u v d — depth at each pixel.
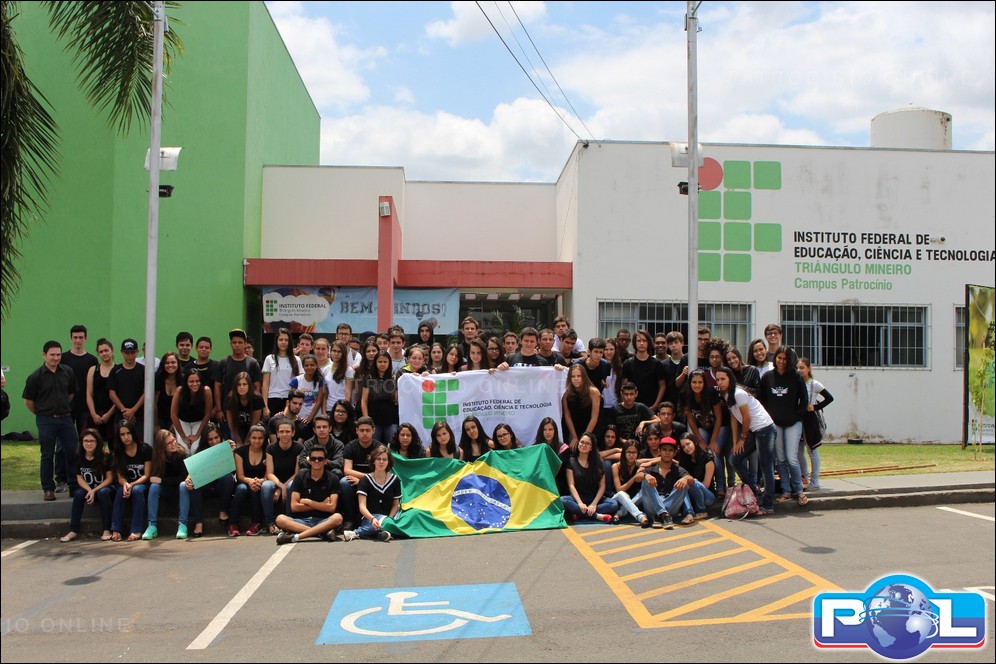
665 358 10.77
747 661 4.96
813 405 10.24
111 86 10.55
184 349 10.22
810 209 18.14
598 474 9.50
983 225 18.50
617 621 5.77
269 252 19.73
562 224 19.89
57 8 10.40
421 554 7.95
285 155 22.20
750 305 17.94
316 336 18.16
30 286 15.16
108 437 9.98
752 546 8.06
